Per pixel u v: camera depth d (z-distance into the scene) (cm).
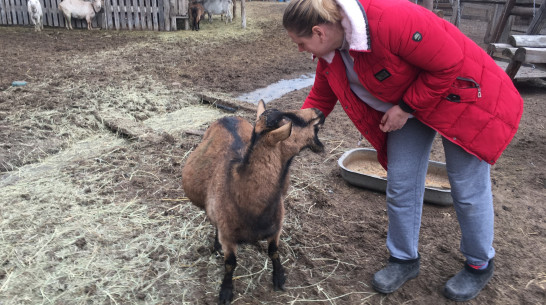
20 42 984
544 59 653
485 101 224
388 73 212
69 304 261
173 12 1188
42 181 395
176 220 346
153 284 280
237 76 781
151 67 805
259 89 716
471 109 225
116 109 577
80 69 764
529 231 349
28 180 397
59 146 470
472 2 1152
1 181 395
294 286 284
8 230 323
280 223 255
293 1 208
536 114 629
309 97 284
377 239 336
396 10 196
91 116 546
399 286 280
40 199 365
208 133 310
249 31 1236
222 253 311
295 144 237
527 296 279
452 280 278
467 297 271
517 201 392
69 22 1177
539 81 831
